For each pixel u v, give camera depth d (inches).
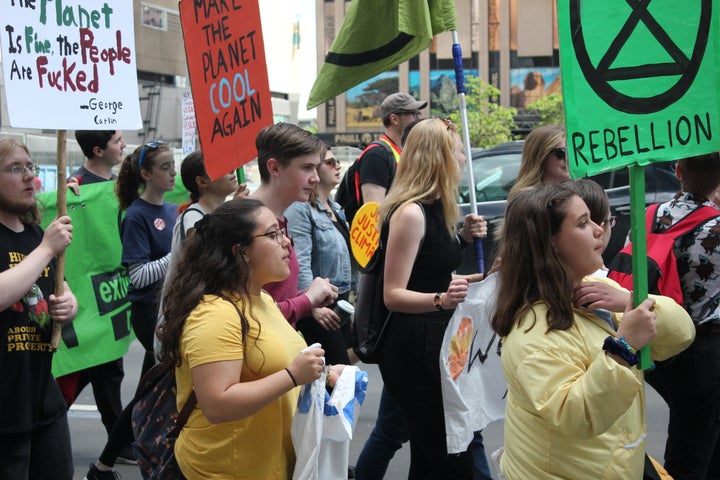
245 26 151.1
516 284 103.3
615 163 101.8
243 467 105.7
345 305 173.2
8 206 129.7
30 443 132.3
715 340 140.0
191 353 102.4
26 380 129.3
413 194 141.6
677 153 103.4
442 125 143.8
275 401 107.0
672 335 107.7
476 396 140.9
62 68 146.5
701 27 103.3
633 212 101.4
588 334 101.2
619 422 99.8
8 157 128.6
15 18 141.6
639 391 101.3
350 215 231.9
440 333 141.2
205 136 160.2
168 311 106.5
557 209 101.2
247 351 105.0
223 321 102.7
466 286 133.4
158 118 1604.3
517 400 102.8
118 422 179.8
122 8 153.2
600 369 92.4
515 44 2199.8
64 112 146.0
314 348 104.1
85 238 217.8
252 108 152.2
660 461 203.2
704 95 104.0
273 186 138.8
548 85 2190.0
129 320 221.8
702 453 142.4
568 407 93.7
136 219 195.5
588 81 101.0
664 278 139.4
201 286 105.1
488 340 140.6
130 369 308.5
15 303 128.2
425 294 136.5
